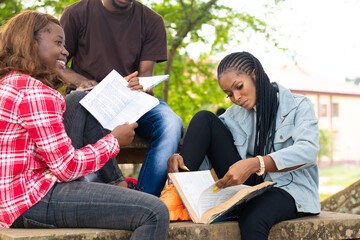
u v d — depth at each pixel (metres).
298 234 2.51
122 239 2.11
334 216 2.71
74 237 2.01
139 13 3.60
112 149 2.27
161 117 3.05
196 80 9.59
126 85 2.82
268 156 2.51
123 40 3.52
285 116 2.74
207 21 7.86
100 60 3.49
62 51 2.30
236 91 2.74
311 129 2.63
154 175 2.87
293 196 2.56
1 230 2.05
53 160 2.06
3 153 2.05
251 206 2.45
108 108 2.68
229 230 2.41
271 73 28.17
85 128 2.66
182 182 2.54
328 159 28.47
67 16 3.47
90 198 2.09
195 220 2.41
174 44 7.82
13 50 2.19
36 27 2.22
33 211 2.09
